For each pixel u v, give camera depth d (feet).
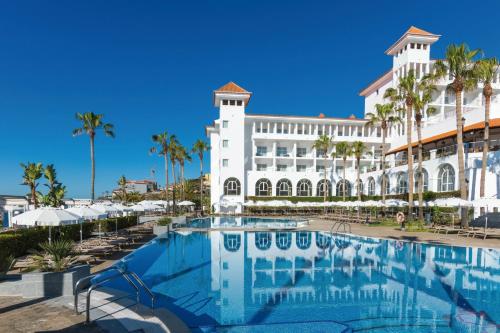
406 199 113.09
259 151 169.07
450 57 76.89
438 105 153.48
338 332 21.71
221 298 28.40
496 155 86.02
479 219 83.76
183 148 178.60
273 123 170.40
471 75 75.92
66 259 27.86
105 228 71.00
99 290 24.99
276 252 51.80
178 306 26.30
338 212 148.56
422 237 62.90
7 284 23.13
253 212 151.84
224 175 152.46
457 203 67.15
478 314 24.95
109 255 44.32
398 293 30.19
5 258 29.45
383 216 115.65
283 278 35.55
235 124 154.20
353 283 33.60
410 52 157.28
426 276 36.45
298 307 26.35
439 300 28.25
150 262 42.34
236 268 40.32
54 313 20.07
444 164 101.30
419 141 89.51
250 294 29.66
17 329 17.58
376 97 191.52
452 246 53.21
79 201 159.43
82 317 19.52
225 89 156.66
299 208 151.94
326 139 152.87
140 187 351.87
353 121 169.37
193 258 46.60
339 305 26.91
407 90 92.12
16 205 145.28
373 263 43.21
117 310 20.59
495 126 96.02
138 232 70.28
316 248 55.57
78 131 111.75
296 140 165.58
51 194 105.50
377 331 21.90
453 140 114.62
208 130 173.06
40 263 27.17
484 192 79.41
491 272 38.40
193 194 240.94
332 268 40.34
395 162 138.51
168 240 62.95
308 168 171.32
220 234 73.97
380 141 169.07
